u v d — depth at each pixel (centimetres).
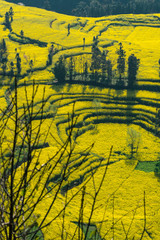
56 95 16212
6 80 17425
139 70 18762
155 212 8562
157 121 13738
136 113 14888
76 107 15075
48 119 13612
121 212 8544
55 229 6275
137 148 12006
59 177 9106
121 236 7000
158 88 16875
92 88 16975
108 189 9650
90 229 7069
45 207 7531
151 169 10912
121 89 16862
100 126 13988
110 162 11150
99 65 17525
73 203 8131
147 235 7369
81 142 12500
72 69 17562
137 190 9719
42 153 10619
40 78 17938
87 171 10344
